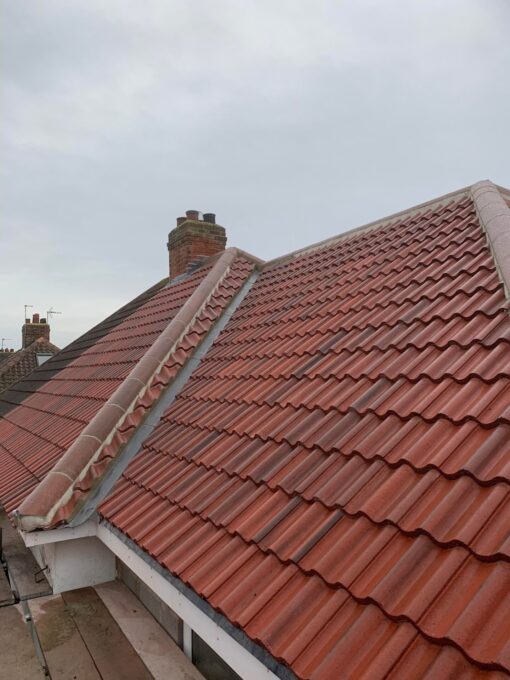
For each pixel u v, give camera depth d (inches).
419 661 84.5
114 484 209.3
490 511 100.8
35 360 898.1
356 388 169.2
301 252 366.0
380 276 241.9
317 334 224.8
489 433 121.3
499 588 87.1
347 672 88.4
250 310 313.3
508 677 74.3
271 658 101.5
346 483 131.6
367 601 98.7
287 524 130.7
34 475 246.8
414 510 112.0
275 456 159.5
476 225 234.2
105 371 353.7
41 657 179.0
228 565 129.6
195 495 165.5
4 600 226.5
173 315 360.2
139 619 195.3
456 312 176.2
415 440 132.7
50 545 230.2
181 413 233.9
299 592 108.7
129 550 165.8
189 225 499.8
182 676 163.5
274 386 204.4
